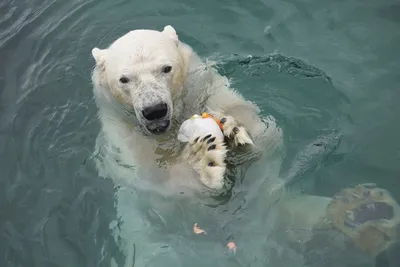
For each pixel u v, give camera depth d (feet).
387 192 7.81
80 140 9.18
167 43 8.68
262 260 7.41
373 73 9.36
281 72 9.49
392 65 9.45
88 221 8.24
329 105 8.93
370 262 7.19
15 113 9.87
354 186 7.93
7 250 8.08
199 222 7.84
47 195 8.59
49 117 9.63
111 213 8.27
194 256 7.62
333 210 7.64
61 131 9.37
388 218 7.52
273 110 8.87
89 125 9.33
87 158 8.91
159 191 8.15
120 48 8.50
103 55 8.92
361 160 8.20
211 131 7.62
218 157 7.47
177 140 8.33
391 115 8.73
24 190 8.71
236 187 7.89
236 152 8.01
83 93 9.88
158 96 7.95
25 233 8.23
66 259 7.91
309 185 7.98
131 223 8.10
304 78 9.36
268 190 7.89
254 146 8.04
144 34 8.63
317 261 7.27
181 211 8.01
